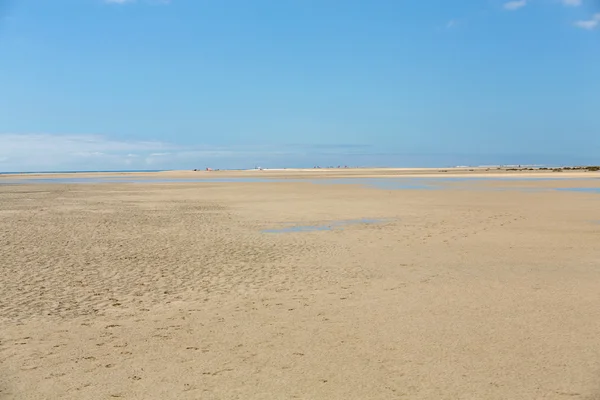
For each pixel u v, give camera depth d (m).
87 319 7.55
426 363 5.74
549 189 38.34
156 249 13.82
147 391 5.11
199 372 5.57
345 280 10.00
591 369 5.52
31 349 6.31
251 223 19.53
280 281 9.98
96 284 9.81
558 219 19.47
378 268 11.14
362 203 27.73
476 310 7.78
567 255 12.34
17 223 19.64
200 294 9.03
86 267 11.42
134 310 8.05
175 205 27.84
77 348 6.34
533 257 12.16
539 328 6.88
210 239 15.59
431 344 6.33
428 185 47.16
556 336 6.55
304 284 9.70
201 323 7.33
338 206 26.09
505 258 12.09
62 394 5.05
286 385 5.21
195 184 56.06
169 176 101.50
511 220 19.39
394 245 14.23
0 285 9.70
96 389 5.16
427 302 8.28
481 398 4.88
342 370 5.58
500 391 5.02
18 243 14.80
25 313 7.86
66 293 9.12
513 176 70.19
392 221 19.66
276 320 7.42
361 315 7.61
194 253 13.21
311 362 5.82
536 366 5.61
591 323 7.07
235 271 10.98
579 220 19.09
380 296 8.72
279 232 17.06
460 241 14.74
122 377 5.46
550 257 12.12
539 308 7.84
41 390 5.15
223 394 5.03
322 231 17.20
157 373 5.55
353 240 15.21
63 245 14.46
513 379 5.29
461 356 5.93
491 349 6.13
